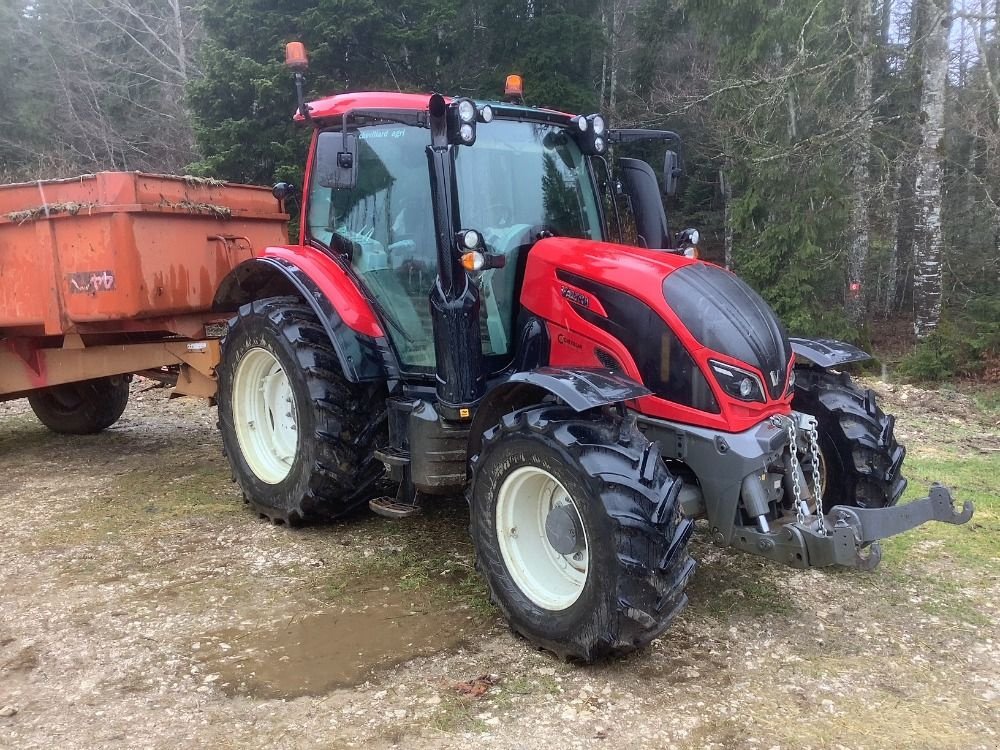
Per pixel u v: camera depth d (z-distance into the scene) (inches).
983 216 520.4
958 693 116.3
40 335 237.8
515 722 108.0
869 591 149.3
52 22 888.3
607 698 113.5
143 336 238.7
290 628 135.3
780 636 132.3
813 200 504.7
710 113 627.2
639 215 171.3
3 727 108.3
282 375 184.1
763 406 128.6
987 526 182.7
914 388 390.3
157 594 149.0
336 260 175.2
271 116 546.0
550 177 164.7
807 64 490.3
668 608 113.5
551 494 129.7
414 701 113.0
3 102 889.5
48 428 288.5
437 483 149.2
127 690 116.9
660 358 131.9
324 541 174.6
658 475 115.8
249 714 110.6
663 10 689.6
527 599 127.6
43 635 133.4
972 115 486.0
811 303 516.1
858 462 152.6
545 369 128.7
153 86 858.1
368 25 551.8
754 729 106.6
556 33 652.1
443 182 138.3
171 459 248.2
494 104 159.2
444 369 144.4
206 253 222.2
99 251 205.6
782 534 121.7
